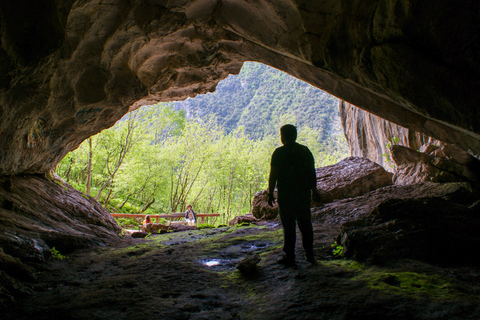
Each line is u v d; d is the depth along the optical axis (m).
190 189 25.97
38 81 4.54
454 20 2.94
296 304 2.67
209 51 7.09
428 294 2.63
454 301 2.47
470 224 3.89
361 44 4.05
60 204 7.21
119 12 4.92
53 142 6.77
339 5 4.41
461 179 7.35
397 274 3.10
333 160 29.27
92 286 3.57
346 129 14.56
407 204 4.43
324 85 6.92
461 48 3.04
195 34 6.32
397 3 3.28
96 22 4.85
